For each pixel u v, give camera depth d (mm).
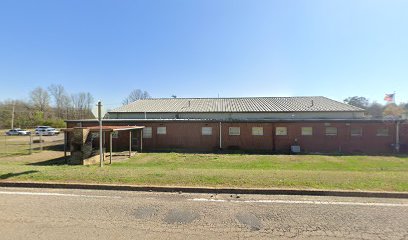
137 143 21047
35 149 20922
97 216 4289
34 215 4312
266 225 3949
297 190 5570
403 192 5352
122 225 3934
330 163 13430
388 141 19484
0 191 5777
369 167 12117
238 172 7387
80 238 3488
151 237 3531
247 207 4742
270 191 5609
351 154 17531
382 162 13930
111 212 4480
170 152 18594
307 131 20141
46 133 41344
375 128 19625
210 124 20844
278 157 15734
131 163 13266
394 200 5137
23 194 5531
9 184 6215
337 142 19859
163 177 6617
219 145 20641
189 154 17312
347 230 3771
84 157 12828
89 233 3645
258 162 13570
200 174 6988
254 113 27594
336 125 19906
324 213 4434
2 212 4445
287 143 20219
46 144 25328
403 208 4672
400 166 12539
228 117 28031
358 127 19781
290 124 20266
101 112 10711
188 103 31922
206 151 19234
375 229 3805
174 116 28969
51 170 7625
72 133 12883
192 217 4270
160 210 4590
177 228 3836
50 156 16656
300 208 4684
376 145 19578
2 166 8578
